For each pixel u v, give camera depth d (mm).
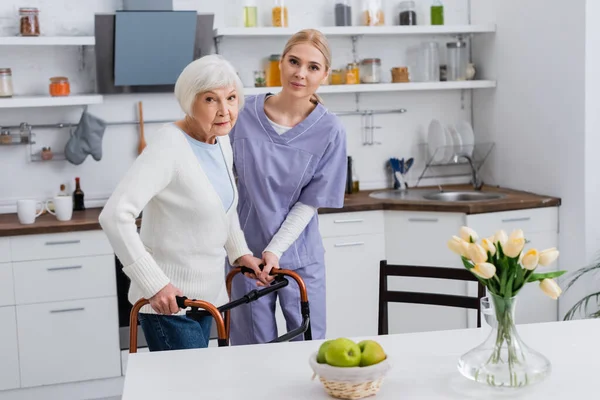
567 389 1666
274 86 4273
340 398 1638
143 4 3896
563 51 3957
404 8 4539
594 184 3891
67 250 3680
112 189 4293
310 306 2930
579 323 2129
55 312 3695
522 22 4266
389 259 4117
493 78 4586
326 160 2848
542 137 4176
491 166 4691
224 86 2178
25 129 4051
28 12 3879
